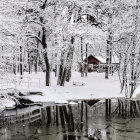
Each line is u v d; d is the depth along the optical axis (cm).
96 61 6144
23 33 2925
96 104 2538
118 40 3012
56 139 1471
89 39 3002
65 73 3378
